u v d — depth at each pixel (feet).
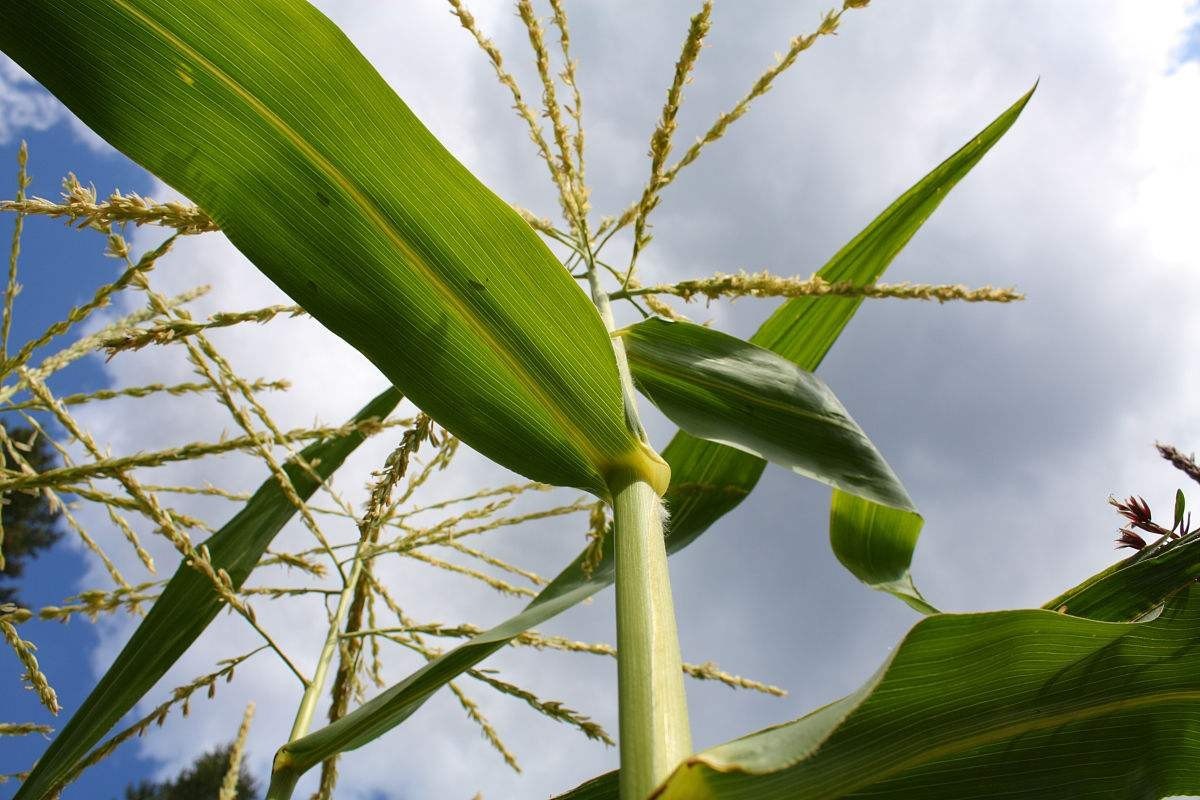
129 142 1.44
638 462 1.51
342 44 1.42
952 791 1.28
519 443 1.52
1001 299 1.56
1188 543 1.39
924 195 2.11
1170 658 1.26
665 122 1.70
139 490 1.53
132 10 1.39
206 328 1.46
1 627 1.61
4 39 1.39
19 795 1.70
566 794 1.55
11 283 1.72
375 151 1.46
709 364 1.79
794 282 1.64
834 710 1.07
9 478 1.54
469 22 1.76
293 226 1.49
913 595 2.09
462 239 1.50
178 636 1.85
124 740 1.75
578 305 1.51
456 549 2.22
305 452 2.15
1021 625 1.23
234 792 1.62
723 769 1.02
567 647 1.93
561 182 1.87
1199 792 1.30
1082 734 1.29
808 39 1.70
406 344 1.52
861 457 1.74
